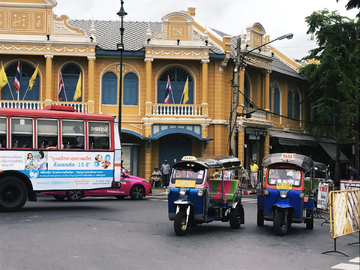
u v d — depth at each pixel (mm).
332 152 39656
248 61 30547
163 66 29422
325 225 14914
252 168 29953
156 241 10938
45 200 20453
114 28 32156
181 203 11680
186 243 10836
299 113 38375
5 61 27875
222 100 29812
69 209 16609
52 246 9891
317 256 9875
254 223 14539
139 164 29391
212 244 10836
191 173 12445
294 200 12805
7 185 15312
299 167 13094
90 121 16766
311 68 36875
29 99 28266
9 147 15359
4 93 28062
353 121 36406
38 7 27547
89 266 8297
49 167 15953
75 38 27734
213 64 29734
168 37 28781
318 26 33344
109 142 17094
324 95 34094
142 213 15875
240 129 29844
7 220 13375
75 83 28641
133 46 29266
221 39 30406
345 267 8852
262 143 33125
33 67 28281
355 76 33188
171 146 30078
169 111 29312
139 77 29156
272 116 34781
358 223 11625
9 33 27328
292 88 37312
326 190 16656
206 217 12281
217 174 14133
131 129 28625
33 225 12531
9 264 8242
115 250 9742
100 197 22938
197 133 28672
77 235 11266
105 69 28875
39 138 15859
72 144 16391
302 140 36750
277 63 37906
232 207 13117
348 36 33844
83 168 16516
